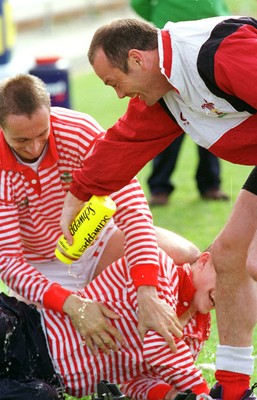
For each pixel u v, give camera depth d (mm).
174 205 19203
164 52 8883
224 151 9250
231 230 9625
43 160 10398
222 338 9898
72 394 10219
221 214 18344
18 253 10461
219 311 9875
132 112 9758
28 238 10852
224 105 8906
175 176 21453
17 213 10531
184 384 9859
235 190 20000
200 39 8836
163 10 17000
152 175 19281
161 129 9680
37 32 38094
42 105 9977
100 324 9977
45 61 21562
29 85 9969
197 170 19453
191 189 20328
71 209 10047
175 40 8898
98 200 9859
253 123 9031
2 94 9953
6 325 9797
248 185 9672
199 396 9703
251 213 9609
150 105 9367
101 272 10984
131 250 10148
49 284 10211
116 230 11141
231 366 9820
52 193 10562
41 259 11086
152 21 17359
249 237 9578
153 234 10266
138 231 10203
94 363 10102
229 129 9102
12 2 38906
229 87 8711
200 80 8805
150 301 9859
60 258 10180
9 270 10312
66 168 10523
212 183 19438
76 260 10305
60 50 34469
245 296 9758
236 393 9820
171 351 9781
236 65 8586
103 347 10000
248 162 9266
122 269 10258
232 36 8703
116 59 9086
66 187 10602
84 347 10078
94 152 9898
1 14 24234
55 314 10164
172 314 9852
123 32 9078
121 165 9812
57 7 39906
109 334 10031
